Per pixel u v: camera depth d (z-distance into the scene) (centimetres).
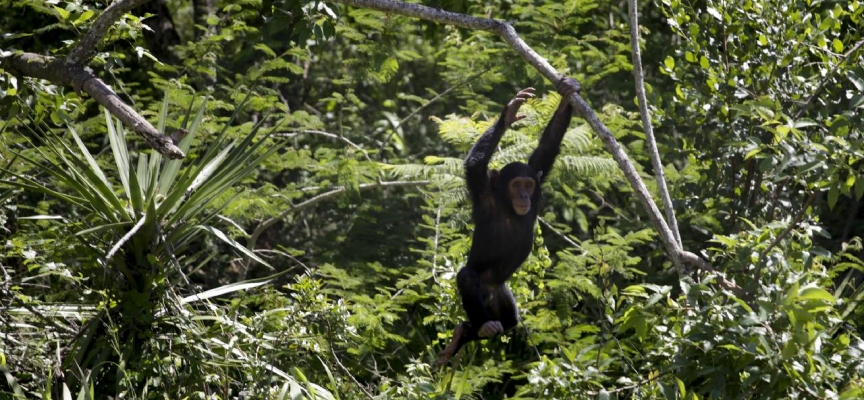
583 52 1803
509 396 1775
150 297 1119
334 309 1134
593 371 909
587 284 1482
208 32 2016
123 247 1109
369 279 1659
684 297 883
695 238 1702
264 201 1633
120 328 1110
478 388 1479
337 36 2158
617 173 1569
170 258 1115
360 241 1828
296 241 2022
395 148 1995
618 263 1484
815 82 1198
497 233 1112
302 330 1109
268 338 1109
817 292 771
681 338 851
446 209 1600
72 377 1084
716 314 830
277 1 1266
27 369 1123
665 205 980
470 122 1492
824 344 839
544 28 1786
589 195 2072
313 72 2283
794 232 924
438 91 2175
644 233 1491
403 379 1128
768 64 1216
